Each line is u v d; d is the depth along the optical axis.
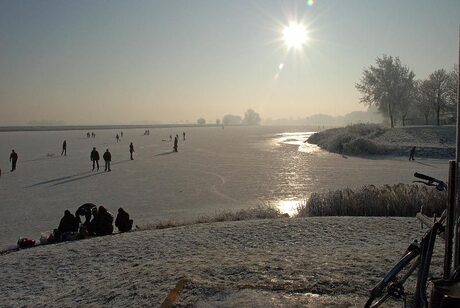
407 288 4.89
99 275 8.02
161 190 22.62
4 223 15.39
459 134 3.04
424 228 10.37
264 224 11.51
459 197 3.02
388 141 53.16
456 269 2.79
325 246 8.88
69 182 25.83
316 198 15.17
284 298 4.74
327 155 45.97
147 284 5.90
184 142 75.88
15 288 7.76
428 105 73.56
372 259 6.49
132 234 11.53
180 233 11.04
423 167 33.03
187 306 4.73
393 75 70.56
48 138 90.81
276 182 24.98
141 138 91.50
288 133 138.38
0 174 28.02
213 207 17.86
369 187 15.77
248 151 53.03
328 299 4.70
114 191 22.42
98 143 71.25
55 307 6.09
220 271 6.07
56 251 10.16
